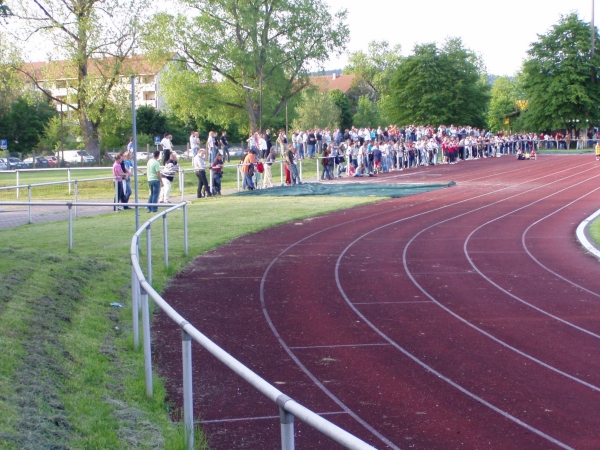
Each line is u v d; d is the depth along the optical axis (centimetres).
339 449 545
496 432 581
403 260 1423
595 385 695
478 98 7481
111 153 5272
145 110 6488
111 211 2198
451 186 3142
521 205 2416
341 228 1881
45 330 772
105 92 4166
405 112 7500
